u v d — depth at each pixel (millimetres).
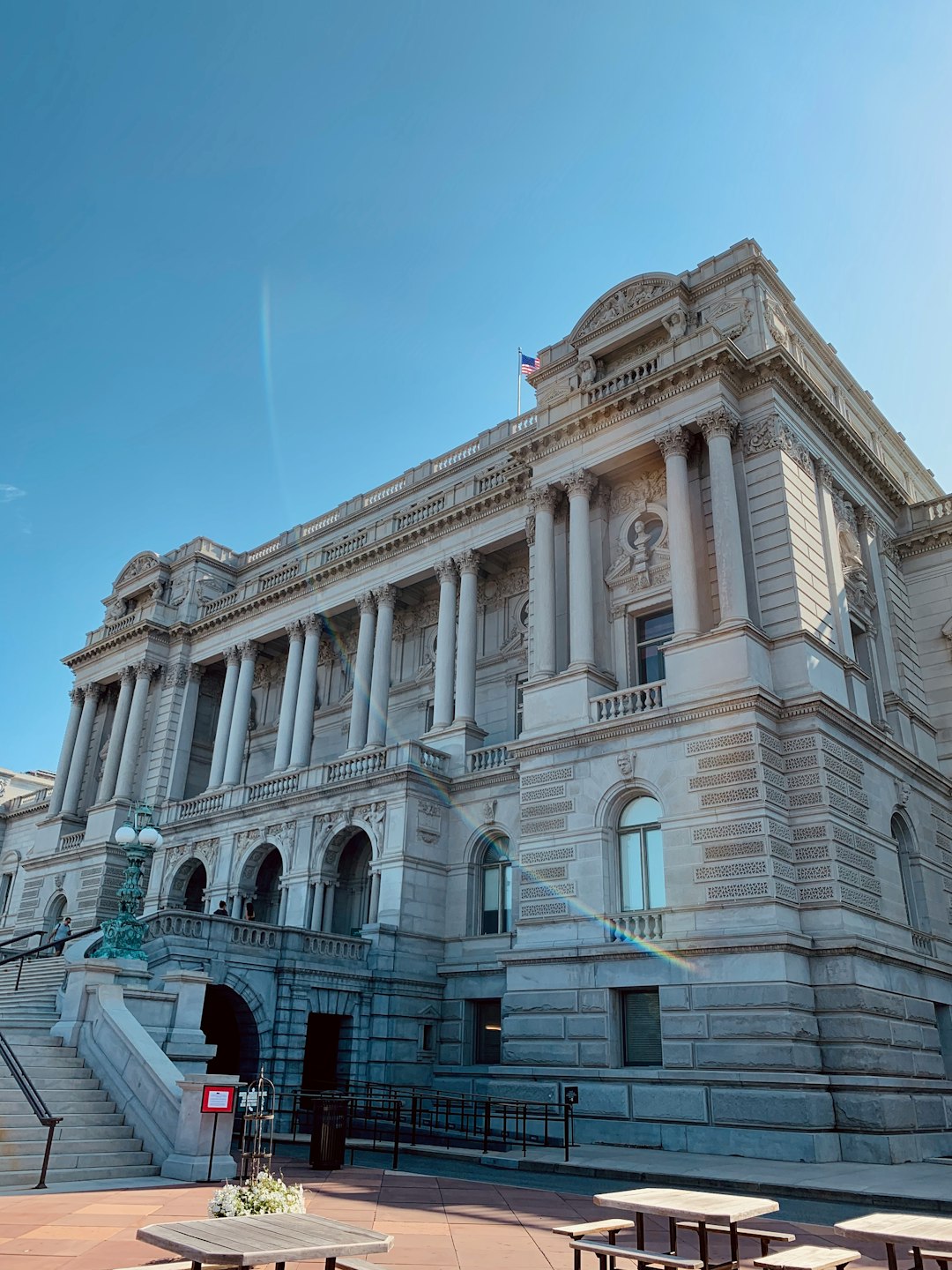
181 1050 22594
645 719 30734
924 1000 29219
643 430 35281
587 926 30188
